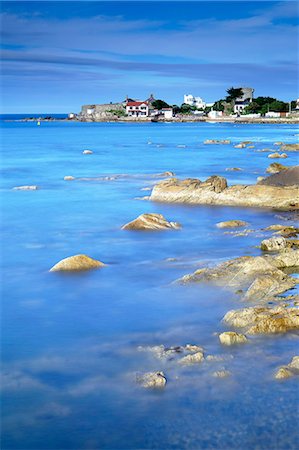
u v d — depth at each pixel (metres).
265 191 36.59
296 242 25.61
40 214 36.03
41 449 11.09
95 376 13.76
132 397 12.77
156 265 23.31
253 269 20.38
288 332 15.83
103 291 20.11
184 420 11.86
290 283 19.34
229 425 11.65
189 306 18.20
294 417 11.84
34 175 57.28
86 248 26.72
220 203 37.31
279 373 13.37
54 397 12.88
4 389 13.25
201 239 27.83
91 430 11.66
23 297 19.62
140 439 11.31
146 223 30.72
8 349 15.38
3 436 11.52
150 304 18.58
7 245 27.66
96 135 140.88
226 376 13.46
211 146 95.25
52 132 160.75
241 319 16.41
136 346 15.36
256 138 116.12
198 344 15.32
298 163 64.25
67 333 16.42
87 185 49.12
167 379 13.45
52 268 22.81
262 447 10.97
